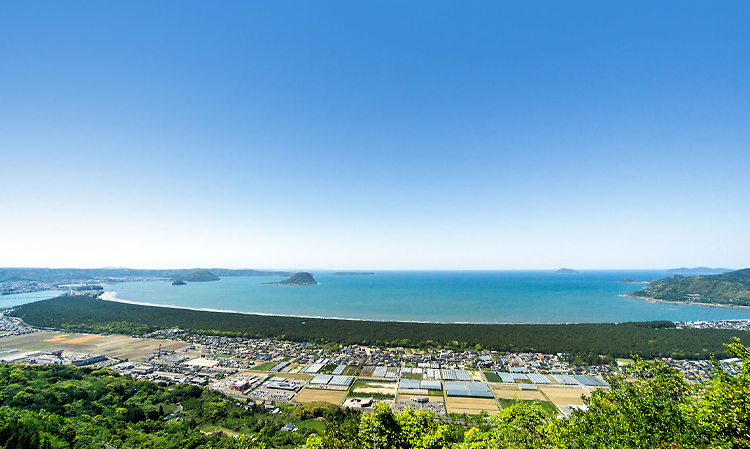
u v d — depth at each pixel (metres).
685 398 33.50
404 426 49.38
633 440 30.53
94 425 86.06
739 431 27.52
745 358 29.97
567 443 37.12
